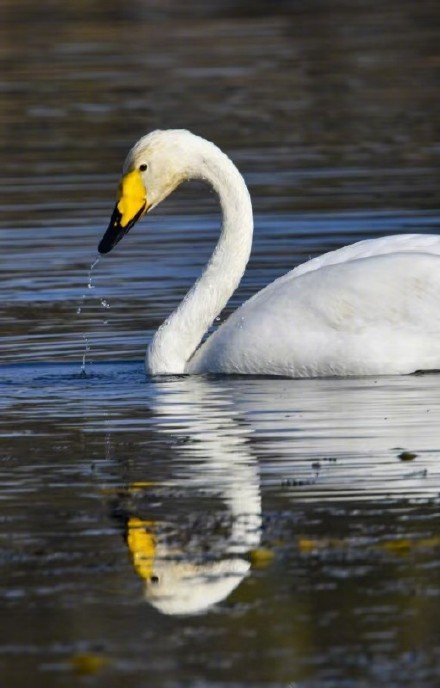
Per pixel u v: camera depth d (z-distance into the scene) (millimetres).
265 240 22562
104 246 17016
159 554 10539
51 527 11102
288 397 14953
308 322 15969
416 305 15781
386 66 39062
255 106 33875
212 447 13086
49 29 45938
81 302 19422
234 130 31312
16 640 9250
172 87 36250
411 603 9609
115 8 50344
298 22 47281
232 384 15734
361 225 23172
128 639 9242
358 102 34250
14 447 13266
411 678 8625
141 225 23953
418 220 23328
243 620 9453
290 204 24734
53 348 17359
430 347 15773
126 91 35750
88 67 39188
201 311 16812
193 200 25922
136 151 17047
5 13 49562
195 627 9367
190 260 21453
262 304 16328
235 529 10961
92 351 17234
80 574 10234
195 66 39250
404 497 11586
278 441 13234
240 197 17094
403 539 10688
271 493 11750
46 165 28250
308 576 10078
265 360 16062
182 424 13953
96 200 25359
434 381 15453
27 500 11719
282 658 8906
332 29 45719
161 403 14875
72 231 23281
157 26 46594
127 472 12406
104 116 32844
